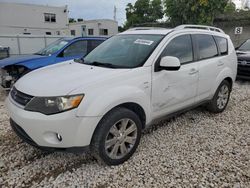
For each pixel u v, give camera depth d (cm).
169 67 337
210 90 462
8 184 277
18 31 3462
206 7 1798
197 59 425
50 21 3672
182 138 391
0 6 3281
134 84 319
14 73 656
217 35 492
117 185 276
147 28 459
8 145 366
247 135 405
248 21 1792
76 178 288
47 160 325
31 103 277
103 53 399
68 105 268
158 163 318
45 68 374
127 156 321
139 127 330
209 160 326
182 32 406
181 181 282
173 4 1977
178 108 397
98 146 290
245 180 285
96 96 282
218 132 416
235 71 530
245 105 572
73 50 705
